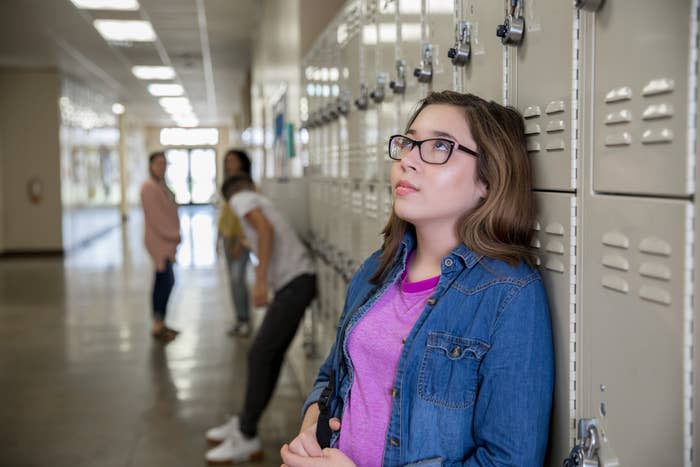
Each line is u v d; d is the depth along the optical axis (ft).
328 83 11.61
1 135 38.17
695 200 2.72
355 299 4.67
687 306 2.78
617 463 3.31
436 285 3.95
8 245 38.32
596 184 3.43
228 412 13.05
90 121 46.88
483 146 3.91
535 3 3.99
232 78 45.24
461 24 4.92
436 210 3.98
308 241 14.55
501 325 3.66
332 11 16.07
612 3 3.23
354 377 4.22
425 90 5.85
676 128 2.81
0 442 11.64
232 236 18.69
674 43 2.80
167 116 73.72
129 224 61.16
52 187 38.45
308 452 4.11
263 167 29.71
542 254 4.04
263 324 10.91
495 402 3.64
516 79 4.26
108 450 11.29
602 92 3.34
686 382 2.81
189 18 26.99
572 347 3.74
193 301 24.21
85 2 24.07
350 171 9.52
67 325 20.56
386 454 3.88
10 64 37.04
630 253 3.16
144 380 15.06
